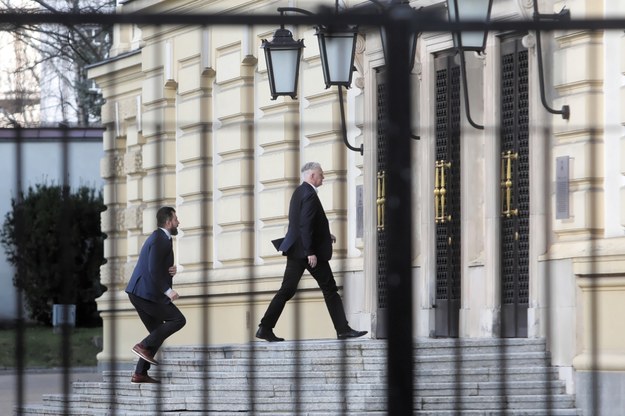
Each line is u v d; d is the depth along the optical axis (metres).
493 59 28.28
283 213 34.38
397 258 9.06
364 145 31.62
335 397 25.59
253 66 35.84
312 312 32.62
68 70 63.94
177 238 38.56
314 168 28.58
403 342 9.04
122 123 43.22
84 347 56.06
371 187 31.38
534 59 26.69
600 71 24.89
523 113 27.66
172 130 39.12
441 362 26.08
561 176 25.59
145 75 41.03
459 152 29.66
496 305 28.19
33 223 59.25
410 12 9.09
